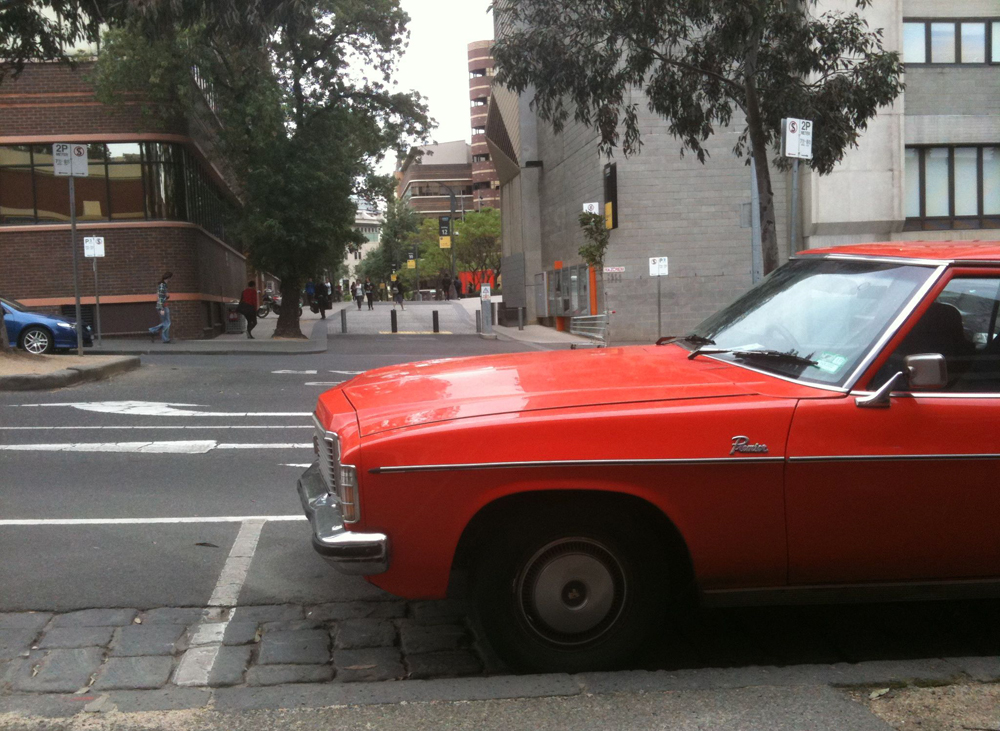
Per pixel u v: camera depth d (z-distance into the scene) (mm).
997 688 3230
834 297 3980
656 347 4730
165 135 26406
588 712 3088
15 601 4461
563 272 33781
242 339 28297
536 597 3459
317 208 27594
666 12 15109
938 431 3463
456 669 3689
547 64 15828
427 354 22578
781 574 3514
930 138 28859
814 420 3439
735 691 3227
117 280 26453
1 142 25875
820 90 15828
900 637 4105
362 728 3012
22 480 7180
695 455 3383
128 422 10180
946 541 3516
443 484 3375
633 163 28531
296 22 14719
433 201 126625
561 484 3361
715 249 28891
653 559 3504
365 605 4434
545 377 3986
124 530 5762
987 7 28672
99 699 3297
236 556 5219
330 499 3805
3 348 14812
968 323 3627
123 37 24031
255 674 3617
